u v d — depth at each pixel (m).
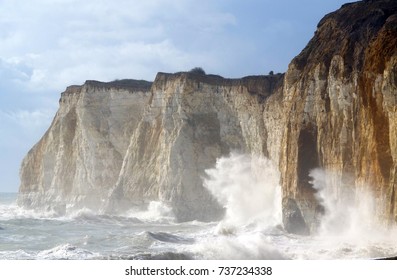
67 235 49.72
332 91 47.53
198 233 49.50
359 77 43.53
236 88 67.62
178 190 66.56
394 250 36.59
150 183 70.06
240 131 67.88
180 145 67.38
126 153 74.81
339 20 53.22
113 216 68.19
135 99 78.94
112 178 77.75
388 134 40.81
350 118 46.31
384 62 41.09
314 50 53.78
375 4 52.06
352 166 45.84
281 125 58.44
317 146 49.28
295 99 51.59
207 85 69.19
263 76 67.31
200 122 68.56
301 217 49.31
